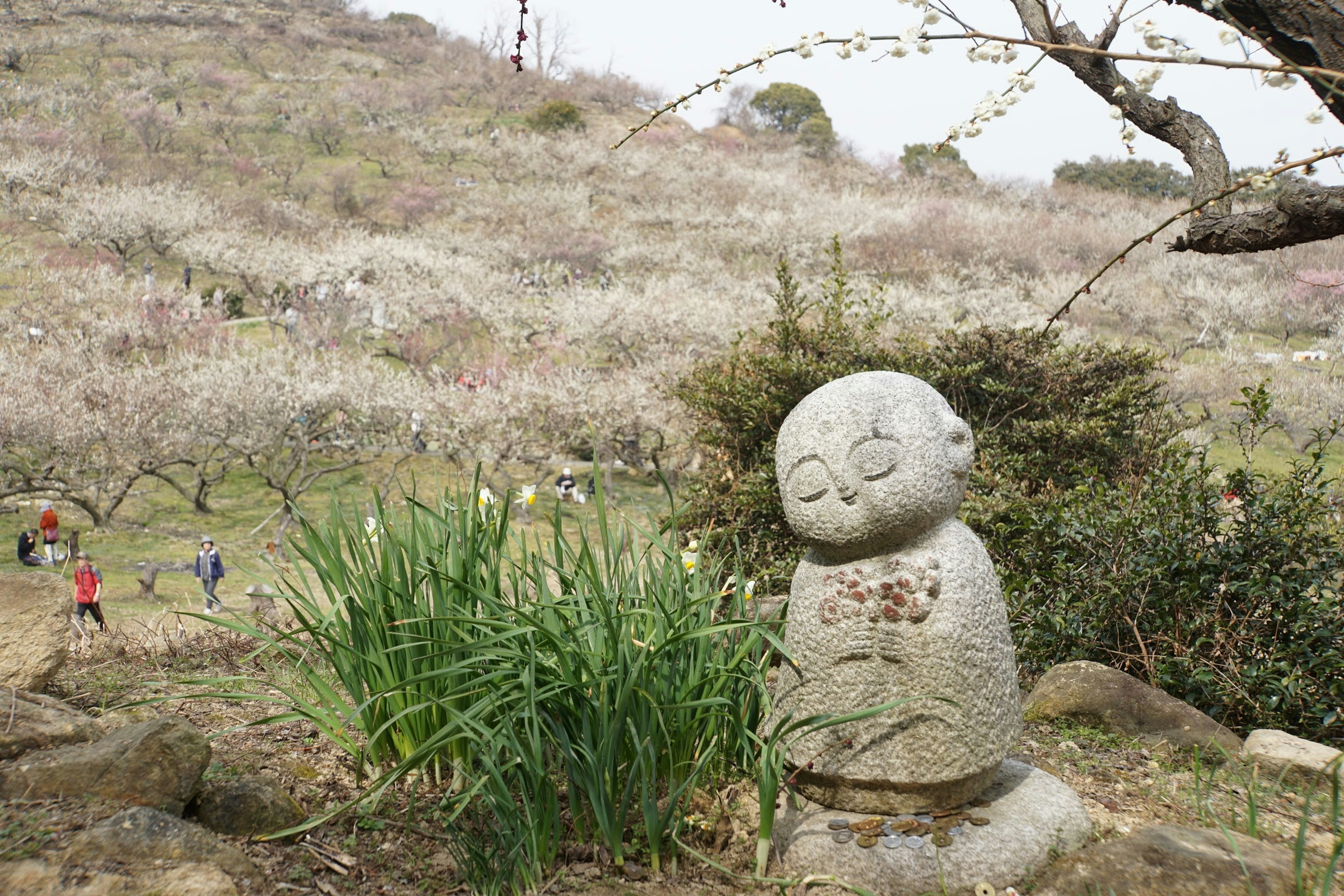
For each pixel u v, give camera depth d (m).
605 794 2.79
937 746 2.89
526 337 33.44
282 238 41.59
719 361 11.35
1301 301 30.05
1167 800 3.56
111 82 62.75
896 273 39.50
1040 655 5.52
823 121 74.88
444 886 2.70
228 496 22.86
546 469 23.73
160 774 2.66
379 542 3.43
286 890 2.54
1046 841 2.90
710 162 60.72
